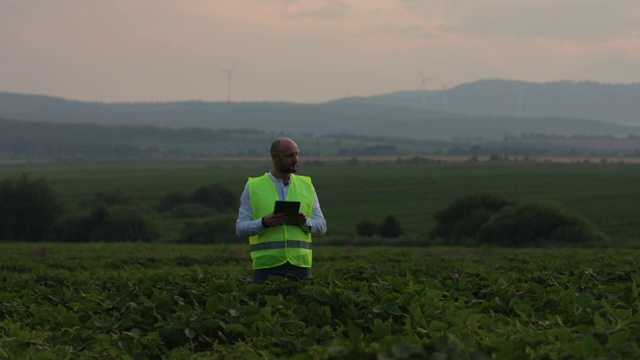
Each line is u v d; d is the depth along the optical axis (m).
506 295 9.14
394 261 37.31
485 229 71.62
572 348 6.19
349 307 8.47
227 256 39.50
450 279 10.97
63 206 87.88
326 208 127.75
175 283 11.69
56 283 16.69
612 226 93.19
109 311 9.91
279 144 11.27
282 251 11.20
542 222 69.75
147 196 147.62
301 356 6.66
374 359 5.59
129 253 44.19
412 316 8.10
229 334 8.49
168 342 8.47
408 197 141.75
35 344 8.17
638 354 5.98
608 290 9.68
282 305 8.84
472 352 5.28
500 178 175.38
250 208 11.40
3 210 86.12
